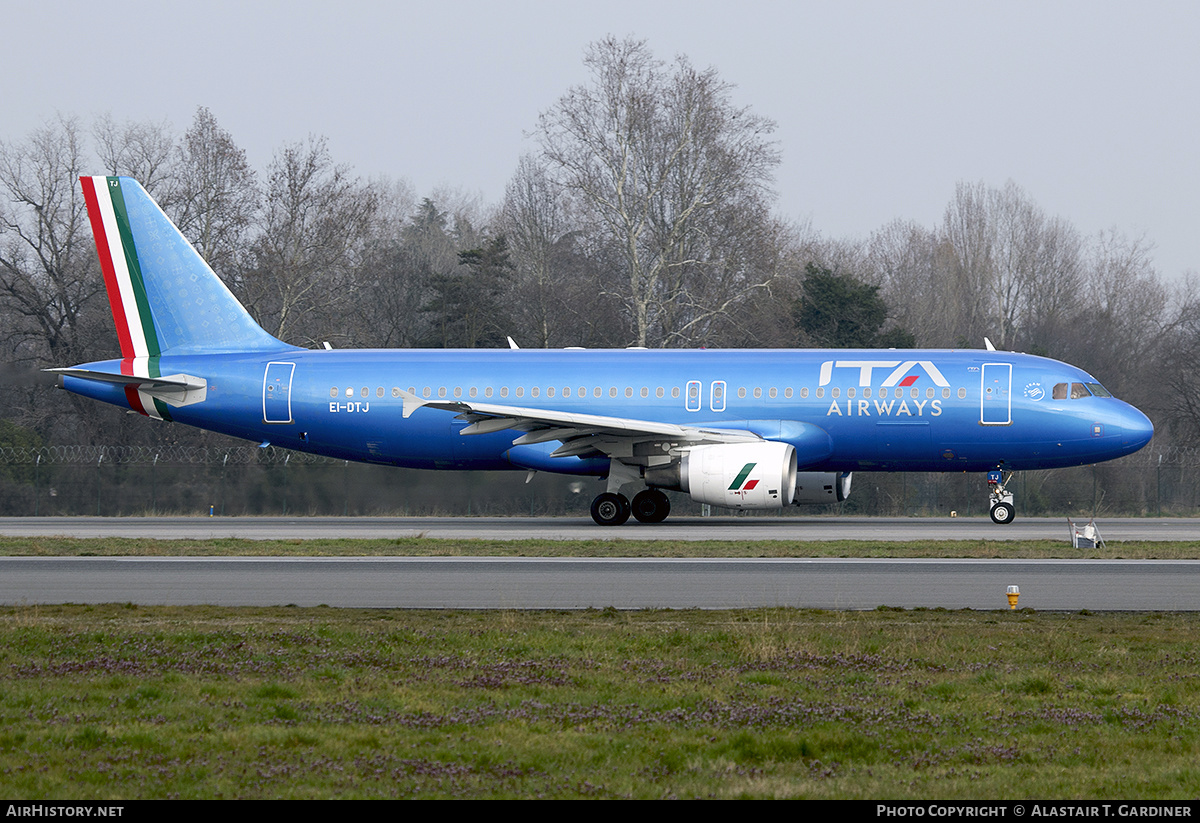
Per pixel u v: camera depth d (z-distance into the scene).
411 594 76.38
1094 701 46.00
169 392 137.38
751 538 113.44
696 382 129.88
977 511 182.75
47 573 87.25
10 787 34.38
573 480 172.62
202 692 46.84
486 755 37.81
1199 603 72.19
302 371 135.75
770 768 37.16
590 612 68.69
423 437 134.62
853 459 130.38
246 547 104.50
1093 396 127.50
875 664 52.91
